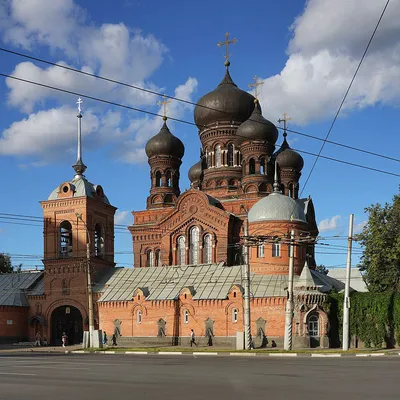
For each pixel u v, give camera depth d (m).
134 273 77.62
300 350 55.25
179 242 80.31
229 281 69.69
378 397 19.83
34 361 40.56
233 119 89.19
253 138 83.88
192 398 19.77
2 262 122.94
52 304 77.69
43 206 80.00
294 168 94.56
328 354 50.25
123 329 71.62
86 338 65.12
